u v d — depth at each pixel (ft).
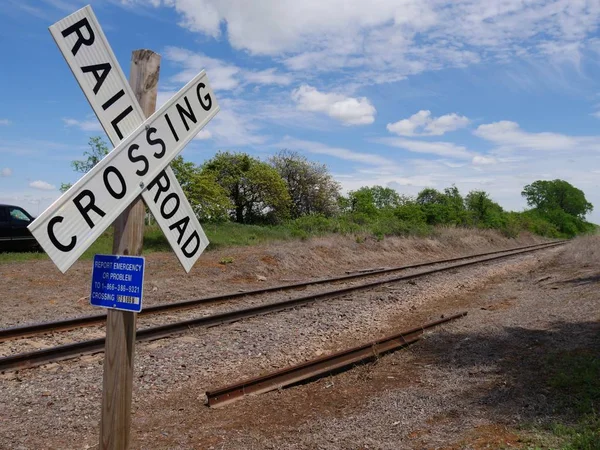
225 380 22.39
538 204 328.49
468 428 16.28
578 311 32.81
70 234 8.41
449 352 26.12
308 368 22.65
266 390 20.62
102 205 8.98
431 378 22.15
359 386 21.71
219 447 15.58
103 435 10.14
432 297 45.42
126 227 9.89
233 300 41.42
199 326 31.22
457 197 184.96
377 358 25.45
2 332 27.22
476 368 22.84
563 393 18.44
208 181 76.64
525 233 176.86
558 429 15.53
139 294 9.53
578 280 49.29
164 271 52.03
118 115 9.47
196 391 20.86
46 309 35.99
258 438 16.22
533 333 28.37
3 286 42.24
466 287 52.03
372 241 89.56
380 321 35.19
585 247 83.05
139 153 9.75
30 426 16.93
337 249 76.95
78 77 8.83
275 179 109.09
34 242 62.18
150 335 28.48
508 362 23.29
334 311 37.24
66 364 23.47
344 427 16.89
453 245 113.60
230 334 29.96
